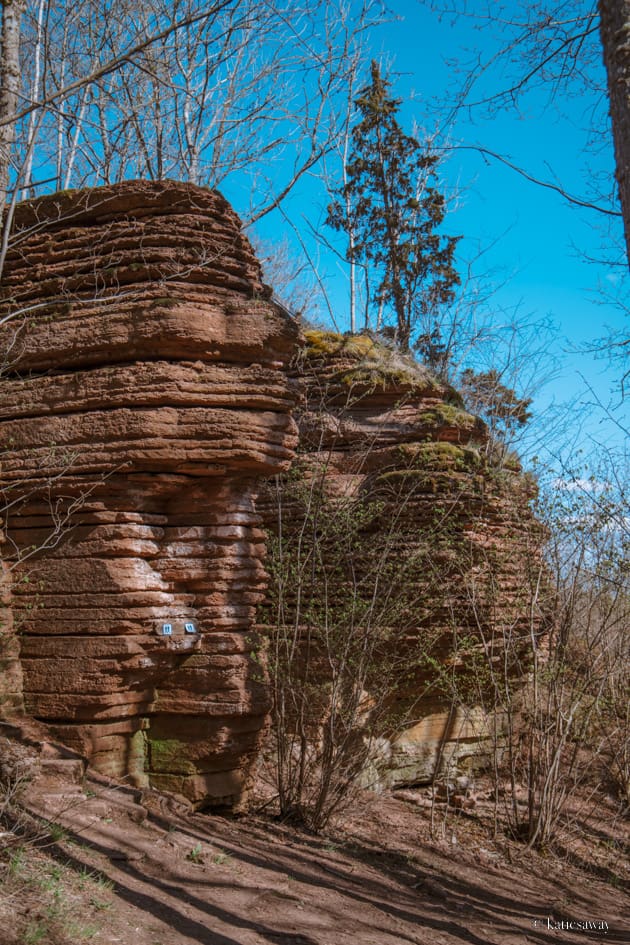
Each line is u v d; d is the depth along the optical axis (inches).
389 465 479.8
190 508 354.6
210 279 353.1
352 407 495.5
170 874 263.1
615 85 207.2
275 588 440.1
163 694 353.4
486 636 460.1
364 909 281.3
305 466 464.1
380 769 464.4
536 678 430.0
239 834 331.3
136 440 335.0
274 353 354.6
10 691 331.9
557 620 439.5
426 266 941.8
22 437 350.6
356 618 413.1
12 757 298.8
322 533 417.4
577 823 458.0
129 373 338.0
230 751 352.2
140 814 296.8
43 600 340.5
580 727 454.9
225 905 251.1
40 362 356.8
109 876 247.4
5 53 357.4
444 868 361.7
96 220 364.5
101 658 329.7
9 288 365.4
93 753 330.6
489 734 502.6
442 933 277.3
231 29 485.1
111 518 336.5
